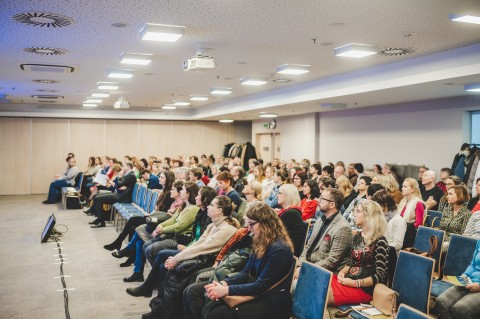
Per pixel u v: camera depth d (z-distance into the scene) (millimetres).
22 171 14703
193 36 5086
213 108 14047
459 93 7586
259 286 2939
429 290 2967
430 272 2990
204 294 3426
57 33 4961
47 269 5664
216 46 5598
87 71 7660
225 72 7684
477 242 3582
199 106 15250
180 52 6031
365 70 7273
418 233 4324
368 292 3234
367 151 10734
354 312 3057
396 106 9766
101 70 7566
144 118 15930
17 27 4680
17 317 4109
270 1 3801
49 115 14758
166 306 3805
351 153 11305
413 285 3082
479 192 5109
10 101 13523
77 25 4605
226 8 4004
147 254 4785
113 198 8750
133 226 6246
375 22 4453
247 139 17641
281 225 3111
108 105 14938
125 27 4699
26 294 4734
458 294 3324
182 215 4848
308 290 2914
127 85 9594
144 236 5262
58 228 8391
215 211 3965
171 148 16656
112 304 4445
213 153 17203
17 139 14633
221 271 3453
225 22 4480
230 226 3947
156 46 5660
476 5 3828
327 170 8289
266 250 3025
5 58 6492
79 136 15422
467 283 3316
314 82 8656
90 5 3918
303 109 11289
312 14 4176
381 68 6930
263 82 8734
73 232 8016
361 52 5508
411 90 7098
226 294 2971
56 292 4801
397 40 5242
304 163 10180
